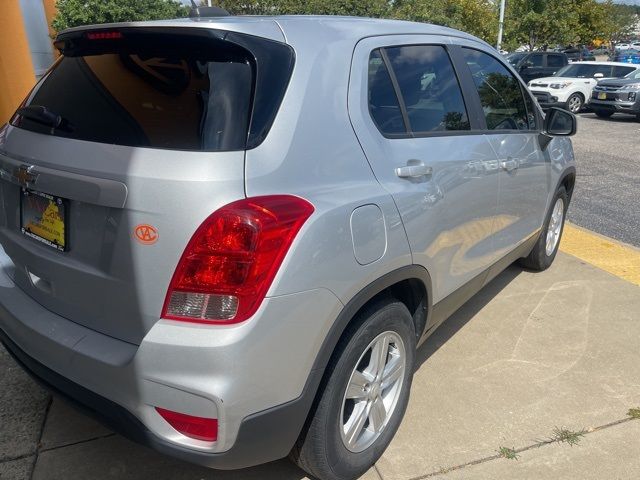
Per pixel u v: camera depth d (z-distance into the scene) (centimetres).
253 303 179
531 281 464
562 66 2039
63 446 261
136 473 246
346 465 234
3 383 305
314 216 192
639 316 407
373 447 248
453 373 331
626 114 1623
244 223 177
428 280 266
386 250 225
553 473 255
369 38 253
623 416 296
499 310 412
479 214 311
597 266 502
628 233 622
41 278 222
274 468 253
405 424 284
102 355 193
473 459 262
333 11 1942
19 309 228
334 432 221
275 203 185
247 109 191
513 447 271
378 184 229
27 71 902
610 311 413
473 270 321
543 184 411
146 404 186
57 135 214
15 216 238
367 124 235
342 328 209
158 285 183
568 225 630
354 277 209
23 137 229
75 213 201
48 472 245
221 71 196
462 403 302
